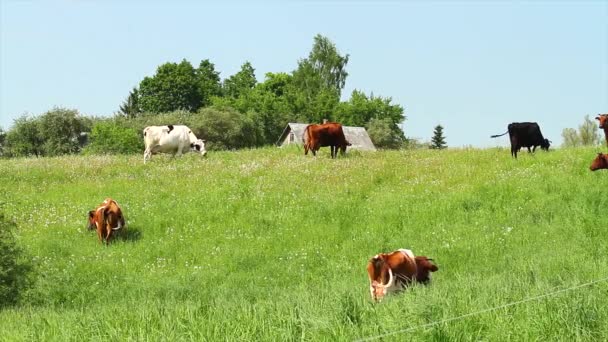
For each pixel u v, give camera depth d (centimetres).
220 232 2575
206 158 3853
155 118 8100
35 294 1941
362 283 1853
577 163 3066
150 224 2662
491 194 2747
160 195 3031
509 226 2419
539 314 1012
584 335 952
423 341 911
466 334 945
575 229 2302
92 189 3162
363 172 3262
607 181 2778
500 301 1117
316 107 10662
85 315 1269
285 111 10469
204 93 11062
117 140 6575
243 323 1042
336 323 999
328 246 2386
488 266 1984
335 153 3756
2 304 1859
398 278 1414
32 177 3406
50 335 1122
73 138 7550
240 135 8406
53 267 2258
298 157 3722
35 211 2848
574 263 1753
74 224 2683
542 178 2903
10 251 1933
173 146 3850
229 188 3066
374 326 973
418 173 3209
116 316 1173
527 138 3366
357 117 10919
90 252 2434
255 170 3397
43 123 7381
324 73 11212
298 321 1016
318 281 2027
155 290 1988
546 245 2167
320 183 3102
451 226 2466
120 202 2950
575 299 1058
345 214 2683
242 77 12469
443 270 1986
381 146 9838
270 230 2572
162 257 2383
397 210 2658
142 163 3744
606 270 1557
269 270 2195
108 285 2119
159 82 10788
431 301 1070
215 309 1177
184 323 1078
